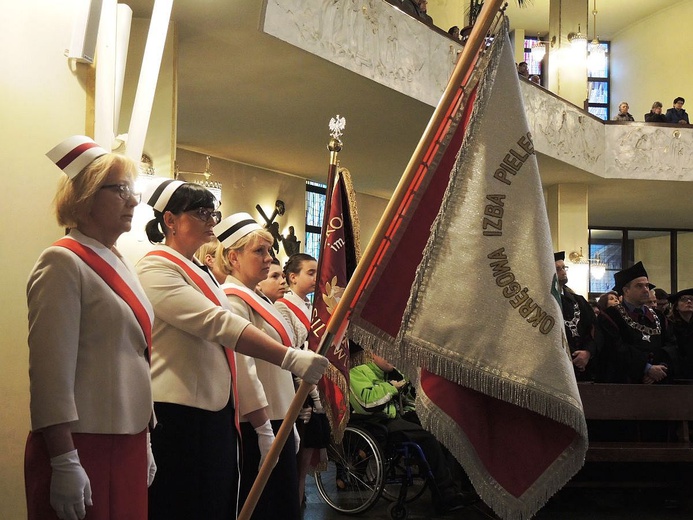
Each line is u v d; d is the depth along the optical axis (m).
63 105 3.98
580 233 17.16
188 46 9.08
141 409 2.49
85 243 2.46
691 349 7.95
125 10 4.80
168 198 3.14
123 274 2.54
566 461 2.60
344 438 6.64
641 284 7.78
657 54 21.97
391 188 17.50
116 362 2.42
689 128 16.66
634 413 7.15
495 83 2.68
